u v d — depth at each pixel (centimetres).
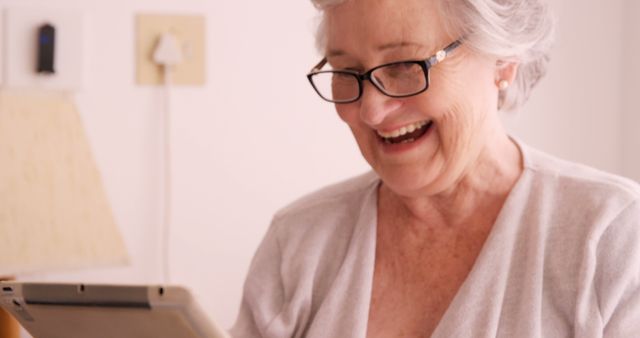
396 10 99
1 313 124
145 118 165
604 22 176
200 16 165
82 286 87
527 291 103
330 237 121
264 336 120
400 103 102
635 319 100
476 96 104
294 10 169
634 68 173
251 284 125
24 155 160
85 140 163
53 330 95
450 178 106
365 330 112
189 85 166
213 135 167
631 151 174
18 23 158
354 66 104
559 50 175
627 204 104
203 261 168
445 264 112
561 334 103
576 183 108
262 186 170
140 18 163
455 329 104
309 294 119
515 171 112
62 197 162
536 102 175
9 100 159
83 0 161
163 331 87
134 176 165
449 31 100
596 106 177
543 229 106
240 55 168
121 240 165
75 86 161
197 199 167
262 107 169
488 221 111
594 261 102
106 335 92
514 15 103
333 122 172
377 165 108
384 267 116
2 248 159
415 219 115
